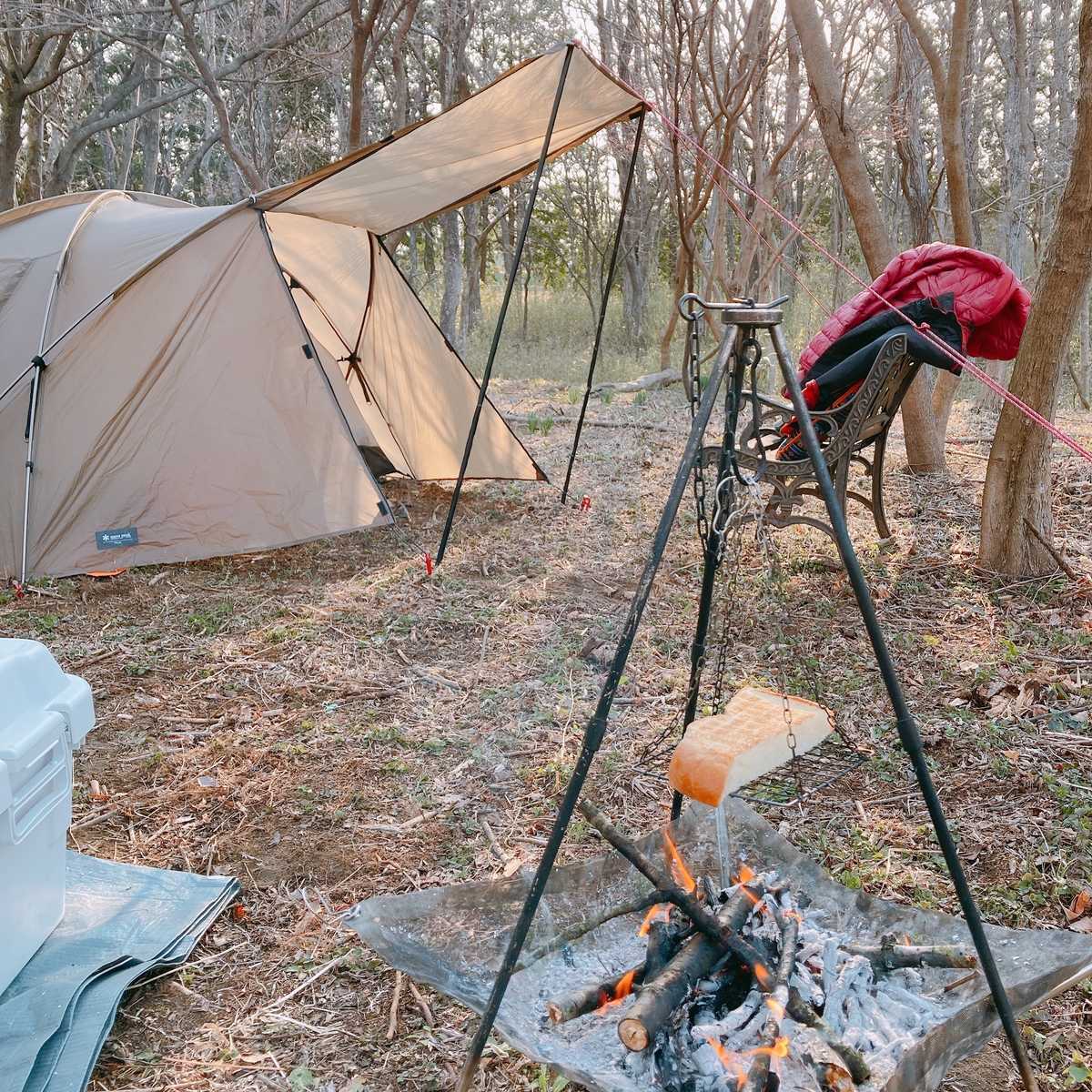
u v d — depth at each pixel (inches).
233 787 133.0
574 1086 84.3
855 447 209.5
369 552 230.2
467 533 243.6
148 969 97.0
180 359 222.1
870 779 132.3
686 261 431.8
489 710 154.6
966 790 129.0
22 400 217.2
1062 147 503.5
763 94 427.8
